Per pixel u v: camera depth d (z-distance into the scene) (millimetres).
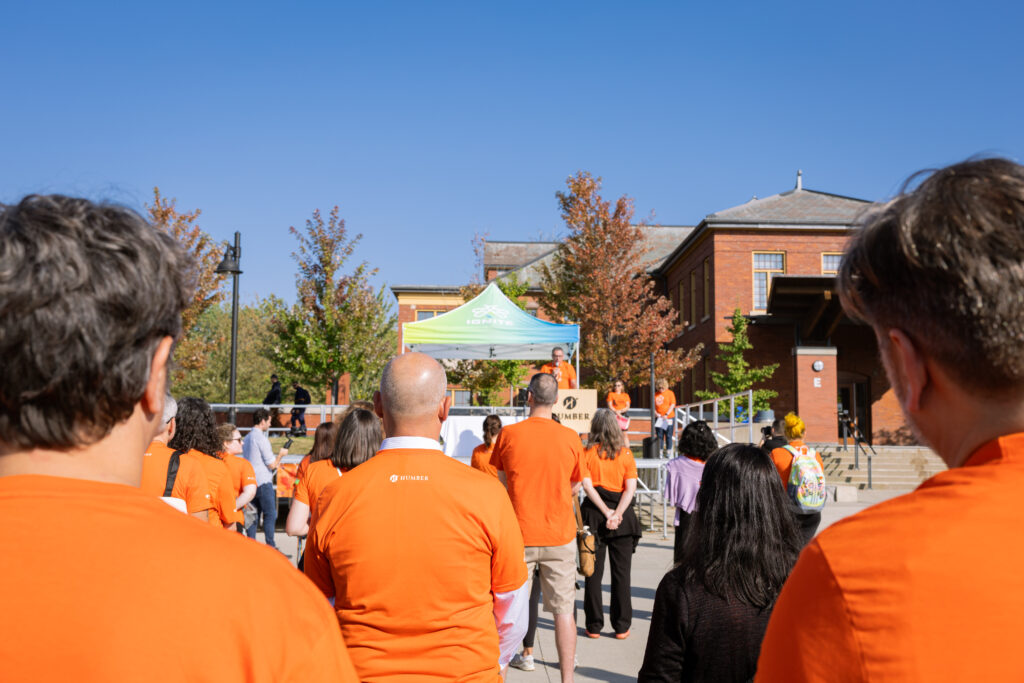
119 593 818
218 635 840
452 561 2496
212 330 53062
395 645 2445
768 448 6188
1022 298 836
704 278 28922
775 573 2215
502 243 45438
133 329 918
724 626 2178
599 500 6219
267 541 9086
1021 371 850
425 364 2766
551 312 25203
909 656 763
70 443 907
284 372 27312
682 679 2238
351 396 32562
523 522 4820
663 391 15906
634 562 9609
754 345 25516
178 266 1018
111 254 908
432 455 2645
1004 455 857
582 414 12500
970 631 747
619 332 23609
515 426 5023
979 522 798
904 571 793
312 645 919
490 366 23281
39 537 839
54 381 865
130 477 976
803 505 5797
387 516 2500
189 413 5008
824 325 22781
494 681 2562
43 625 791
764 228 27062
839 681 809
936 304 891
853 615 812
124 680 787
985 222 858
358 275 24672
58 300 865
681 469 5965
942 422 942
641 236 24656
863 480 18734
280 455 10273
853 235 1054
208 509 4199
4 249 869
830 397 20812
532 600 5504
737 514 2256
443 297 37656
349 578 2490
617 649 5969
